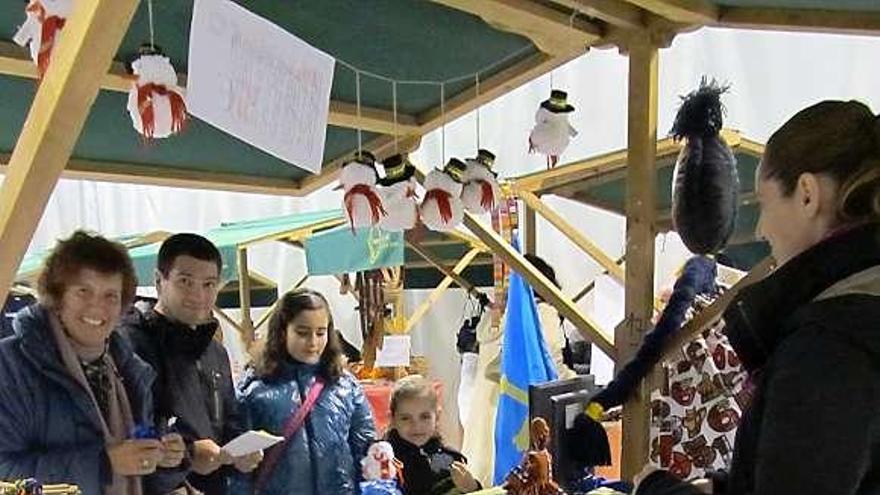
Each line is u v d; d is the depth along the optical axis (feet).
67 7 4.45
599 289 13.26
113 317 5.91
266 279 23.35
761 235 4.15
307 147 4.65
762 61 17.38
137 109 5.27
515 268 7.82
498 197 8.04
